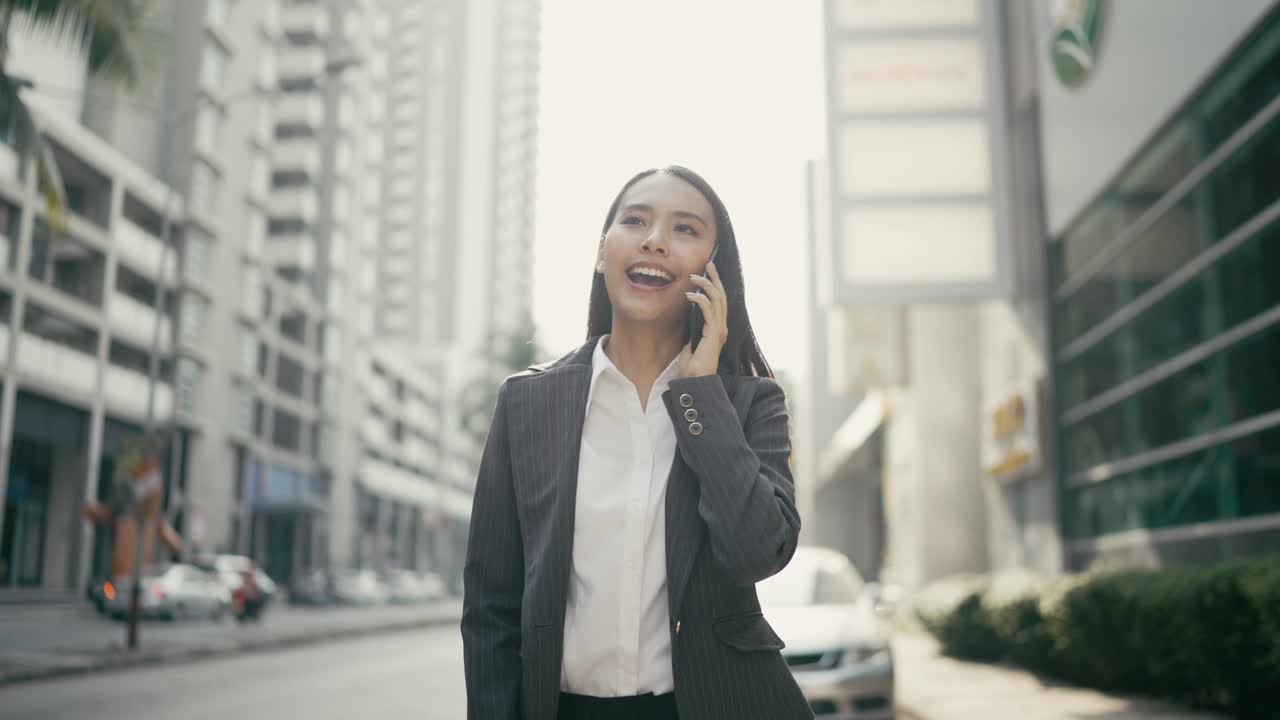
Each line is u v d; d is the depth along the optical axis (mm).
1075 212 14484
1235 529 10266
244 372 42719
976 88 15562
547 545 1635
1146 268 12484
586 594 1641
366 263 68562
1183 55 11039
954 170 15406
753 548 1539
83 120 35594
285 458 49344
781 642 1686
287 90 19391
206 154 39156
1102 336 13969
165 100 38406
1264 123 9586
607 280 1807
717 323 1684
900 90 15633
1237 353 10211
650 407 1729
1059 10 14594
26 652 15211
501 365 57844
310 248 54281
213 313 40344
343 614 34562
